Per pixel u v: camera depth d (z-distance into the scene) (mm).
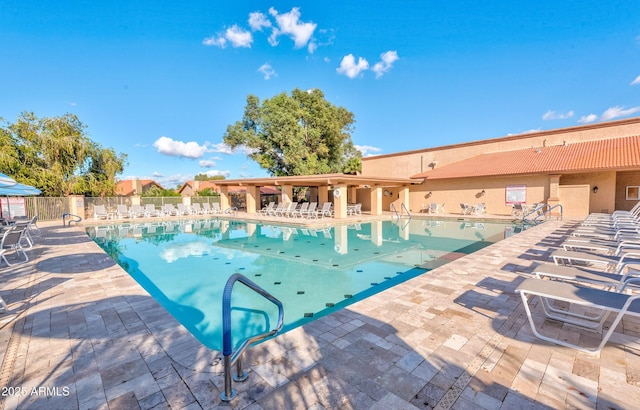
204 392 2027
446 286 4262
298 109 25750
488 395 1957
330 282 5867
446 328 2949
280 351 2531
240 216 17641
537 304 3551
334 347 2592
